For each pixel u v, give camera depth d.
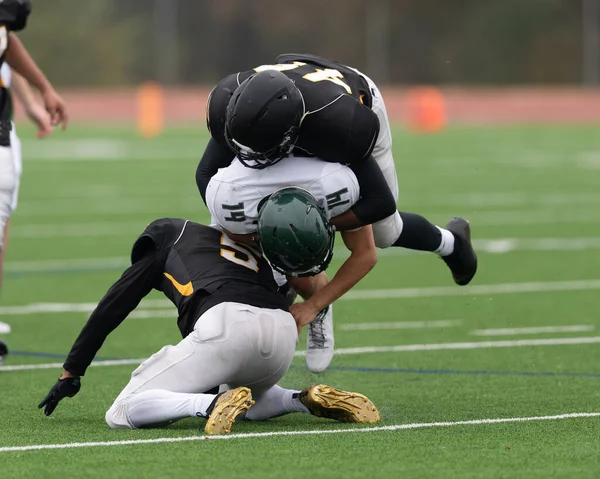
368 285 38.25
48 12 177.12
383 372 25.23
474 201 63.19
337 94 19.19
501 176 77.44
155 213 58.44
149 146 102.88
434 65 178.12
